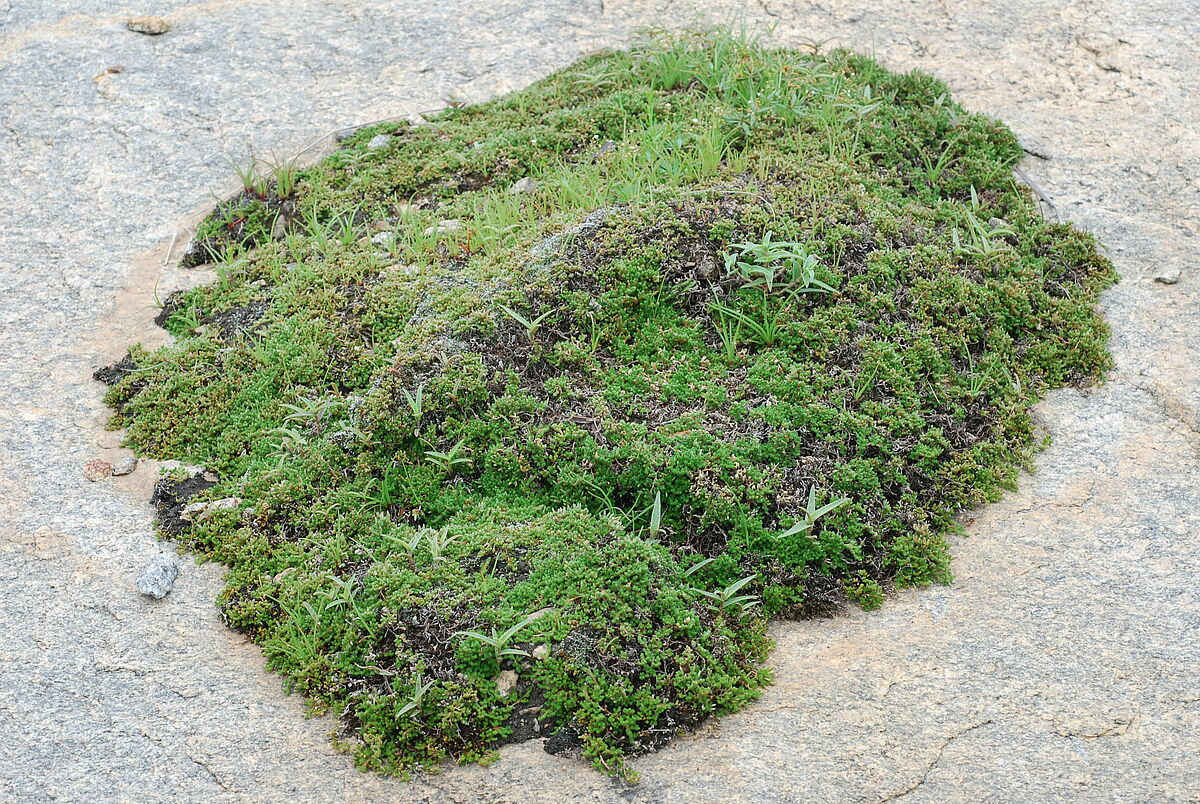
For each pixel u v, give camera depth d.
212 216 2.62
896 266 2.39
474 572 2.20
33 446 2.36
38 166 2.70
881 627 2.19
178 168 2.70
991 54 2.82
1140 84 2.75
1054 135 2.67
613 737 2.12
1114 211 2.56
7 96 2.80
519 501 2.26
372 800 2.09
